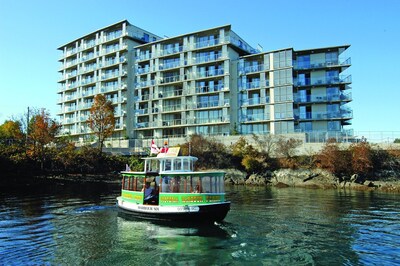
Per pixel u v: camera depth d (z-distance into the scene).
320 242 16.42
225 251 15.01
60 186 46.34
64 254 14.62
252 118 69.12
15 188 43.38
